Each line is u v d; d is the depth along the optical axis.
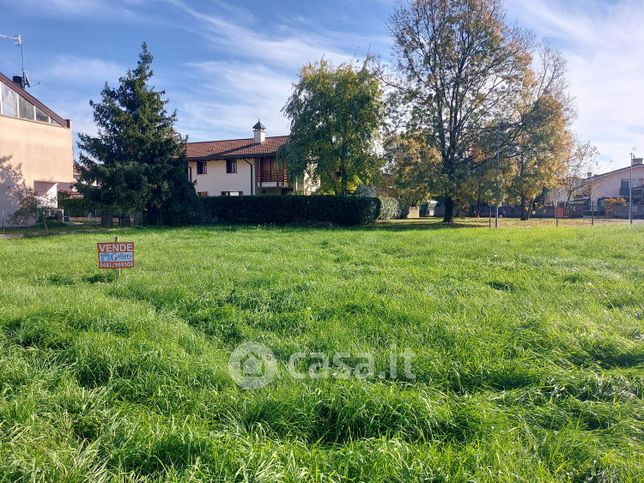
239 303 6.17
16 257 10.95
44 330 4.62
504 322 4.93
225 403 3.24
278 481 2.30
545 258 10.40
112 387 3.49
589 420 3.05
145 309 5.63
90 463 2.52
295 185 32.28
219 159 35.16
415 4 27.72
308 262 10.07
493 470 2.44
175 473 2.39
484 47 26.78
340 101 27.00
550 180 29.06
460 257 11.05
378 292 6.84
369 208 26.81
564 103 28.61
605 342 4.21
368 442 2.68
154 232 20.64
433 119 27.38
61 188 34.31
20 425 2.80
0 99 23.97
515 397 3.30
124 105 24.86
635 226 23.22
